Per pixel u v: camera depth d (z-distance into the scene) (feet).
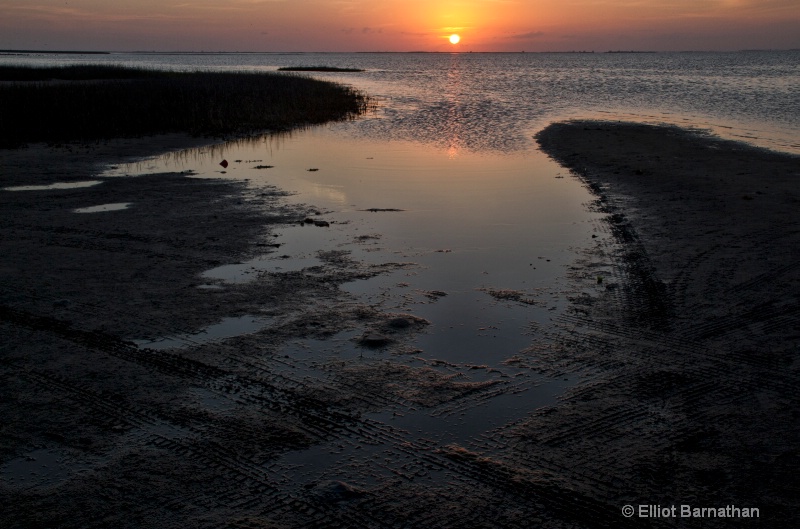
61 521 15.55
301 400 20.75
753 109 110.32
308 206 43.93
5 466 17.60
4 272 31.45
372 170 56.80
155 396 20.95
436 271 31.78
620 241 36.06
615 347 23.97
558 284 30.01
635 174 53.93
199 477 17.16
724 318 26.11
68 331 25.41
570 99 135.64
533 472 17.20
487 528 15.26
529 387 21.40
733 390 21.01
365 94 147.02
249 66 370.12
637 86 183.01
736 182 50.26
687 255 33.50
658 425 19.22
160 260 33.27
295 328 25.70
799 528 15.11
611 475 17.06
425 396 20.92
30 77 159.84
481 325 25.94
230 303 27.99
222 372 22.43
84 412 20.12
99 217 41.09
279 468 17.51
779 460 17.53
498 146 70.18
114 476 17.20
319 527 15.35
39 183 51.13
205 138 76.79
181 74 180.45
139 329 25.57
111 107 91.50
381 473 17.25
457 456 17.90
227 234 37.63
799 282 29.50
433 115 102.99
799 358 22.84
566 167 57.67
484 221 40.37
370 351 23.90
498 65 467.52
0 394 21.07
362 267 32.35
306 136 79.82
